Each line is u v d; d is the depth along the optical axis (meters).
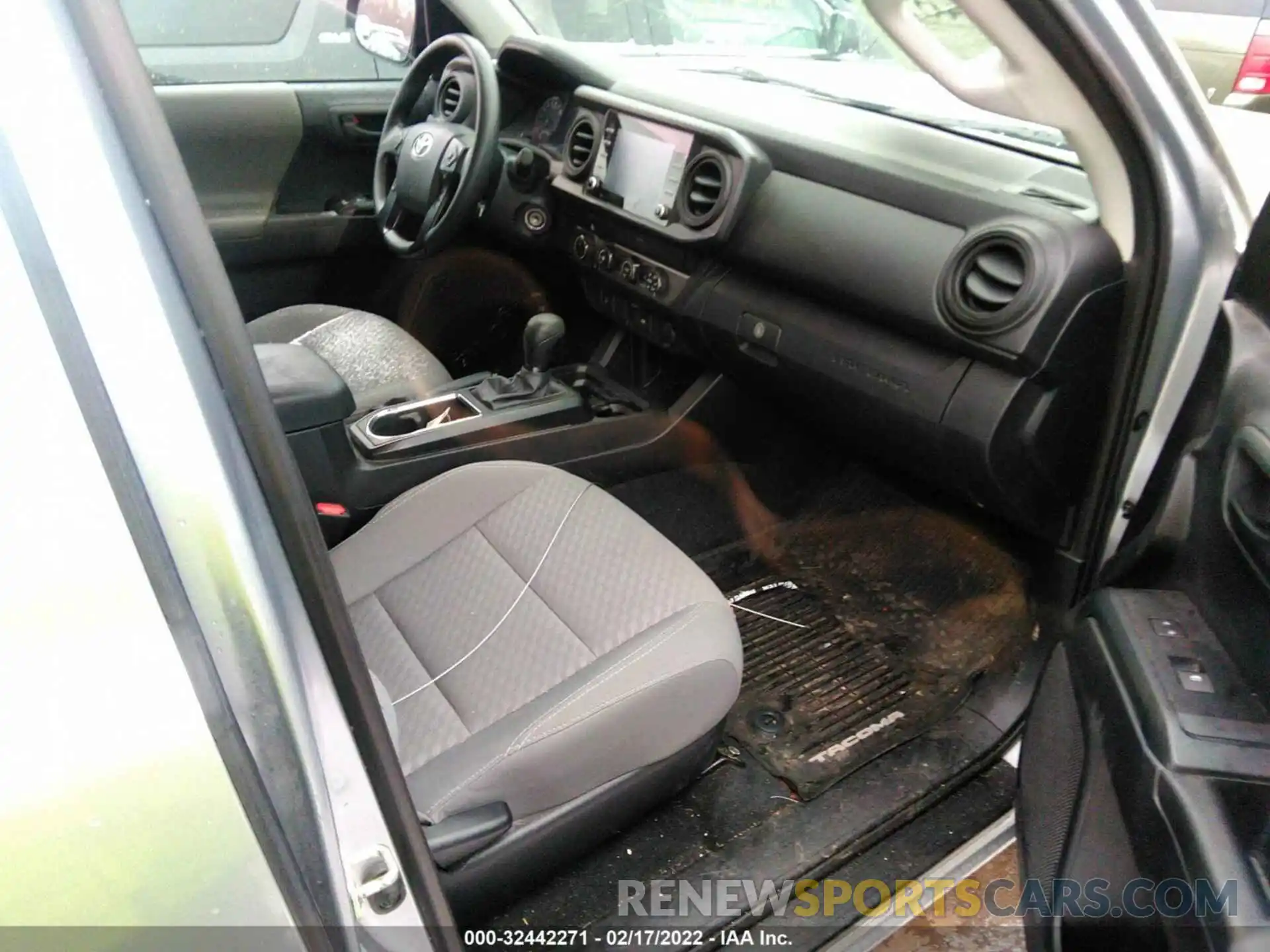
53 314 0.45
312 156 2.18
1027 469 1.42
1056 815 1.08
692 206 1.74
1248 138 1.30
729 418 2.06
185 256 0.47
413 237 2.08
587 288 2.21
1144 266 1.27
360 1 2.17
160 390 0.46
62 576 0.47
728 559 2.01
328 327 1.99
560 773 1.04
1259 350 1.00
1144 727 0.91
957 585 1.85
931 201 1.41
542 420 1.84
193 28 2.04
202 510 0.48
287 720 0.53
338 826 0.56
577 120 1.98
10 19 0.43
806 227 1.57
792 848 1.36
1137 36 1.11
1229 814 0.81
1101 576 1.29
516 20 2.21
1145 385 1.33
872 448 1.80
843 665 1.72
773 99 1.81
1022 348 1.29
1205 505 1.02
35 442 0.46
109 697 0.49
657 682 1.09
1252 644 0.90
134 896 0.52
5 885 0.49
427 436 1.69
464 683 1.14
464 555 1.34
